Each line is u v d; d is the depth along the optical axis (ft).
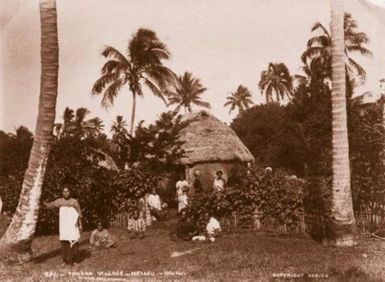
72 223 33.32
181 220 41.57
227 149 79.71
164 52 82.28
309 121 73.10
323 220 38.01
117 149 62.18
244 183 43.52
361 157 44.93
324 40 82.99
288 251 33.30
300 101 78.79
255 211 41.93
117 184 49.55
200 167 78.13
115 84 84.99
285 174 44.55
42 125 35.06
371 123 48.70
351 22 45.73
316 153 68.69
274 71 126.52
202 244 37.37
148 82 88.53
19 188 48.11
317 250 33.60
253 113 109.81
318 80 81.20
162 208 62.34
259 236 38.65
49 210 46.11
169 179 77.51
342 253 32.63
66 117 67.46
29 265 33.50
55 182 47.19
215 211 42.32
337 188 35.53
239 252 33.30
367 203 40.60
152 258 33.55
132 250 36.78
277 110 108.47
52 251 38.14
